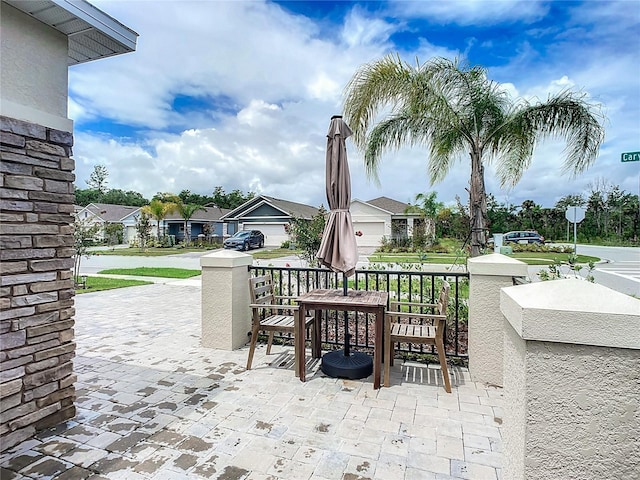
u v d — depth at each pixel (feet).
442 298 10.96
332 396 10.25
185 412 9.39
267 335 15.75
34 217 8.22
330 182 12.41
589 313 3.64
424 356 13.08
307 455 7.57
